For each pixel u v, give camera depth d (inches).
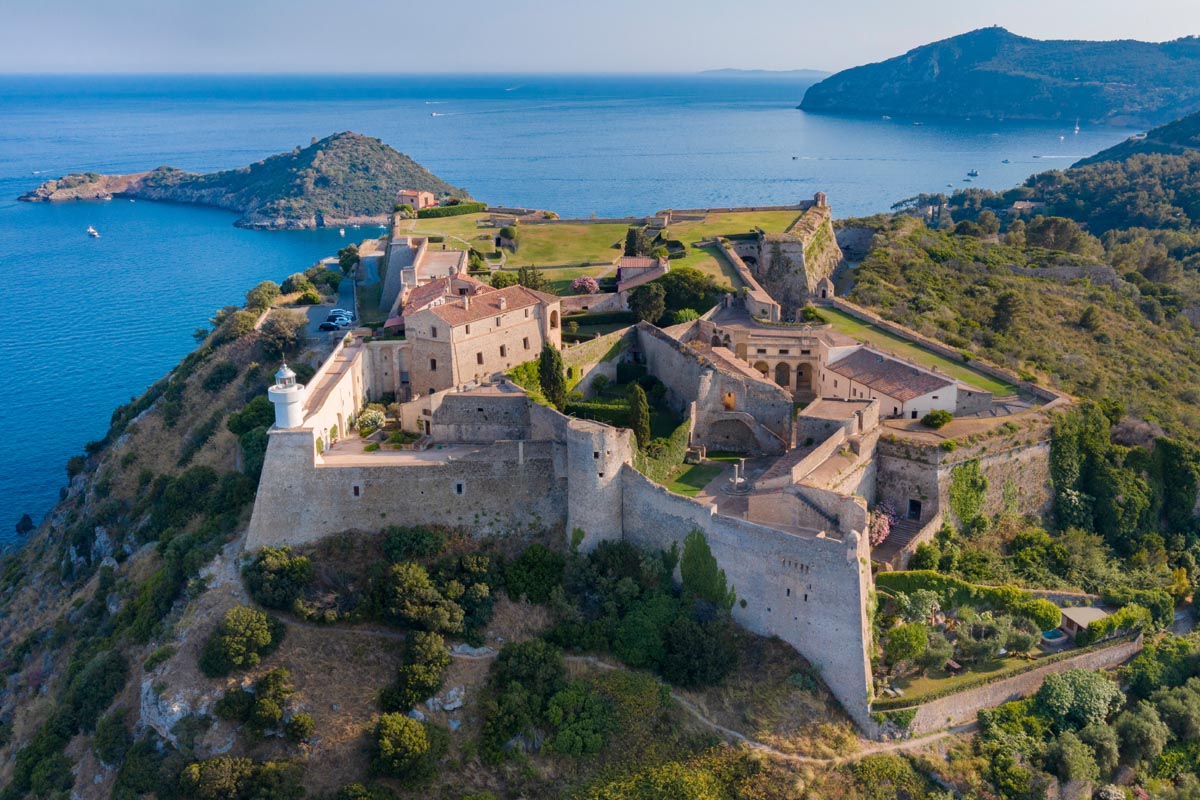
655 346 4736.7
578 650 3400.6
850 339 4817.9
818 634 3267.7
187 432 5167.3
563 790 3083.2
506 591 3545.8
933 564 3730.3
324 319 5836.6
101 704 3550.7
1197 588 4030.5
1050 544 3959.2
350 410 4224.9
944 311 6200.8
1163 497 4411.9
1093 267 7810.0
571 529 3631.9
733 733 3161.9
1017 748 3169.3
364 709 3213.6
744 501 3649.1
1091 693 3307.1
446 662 3297.2
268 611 3459.6
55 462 6604.3
